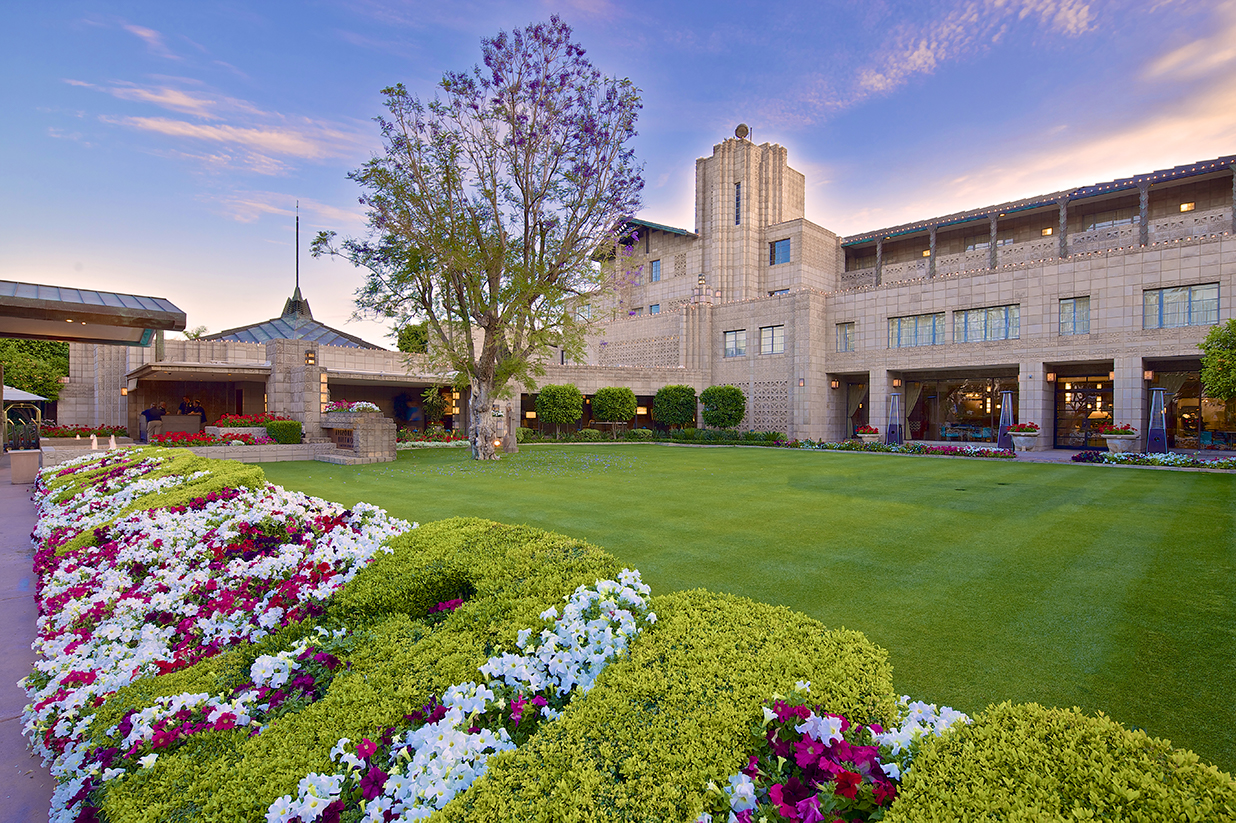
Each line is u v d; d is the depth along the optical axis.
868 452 25.05
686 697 2.44
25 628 4.84
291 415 21.97
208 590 4.52
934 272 32.56
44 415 29.31
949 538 7.77
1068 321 23.92
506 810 1.92
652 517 9.15
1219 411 22.42
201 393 27.44
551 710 2.60
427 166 18.48
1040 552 7.05
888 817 1.70
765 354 33.41
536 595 3.69
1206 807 1.60
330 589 4.17
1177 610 5.08
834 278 40.69
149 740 2.51
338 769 2.29
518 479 14.18
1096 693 3.63
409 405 32.97
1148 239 26.77
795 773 2.03
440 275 19.39
